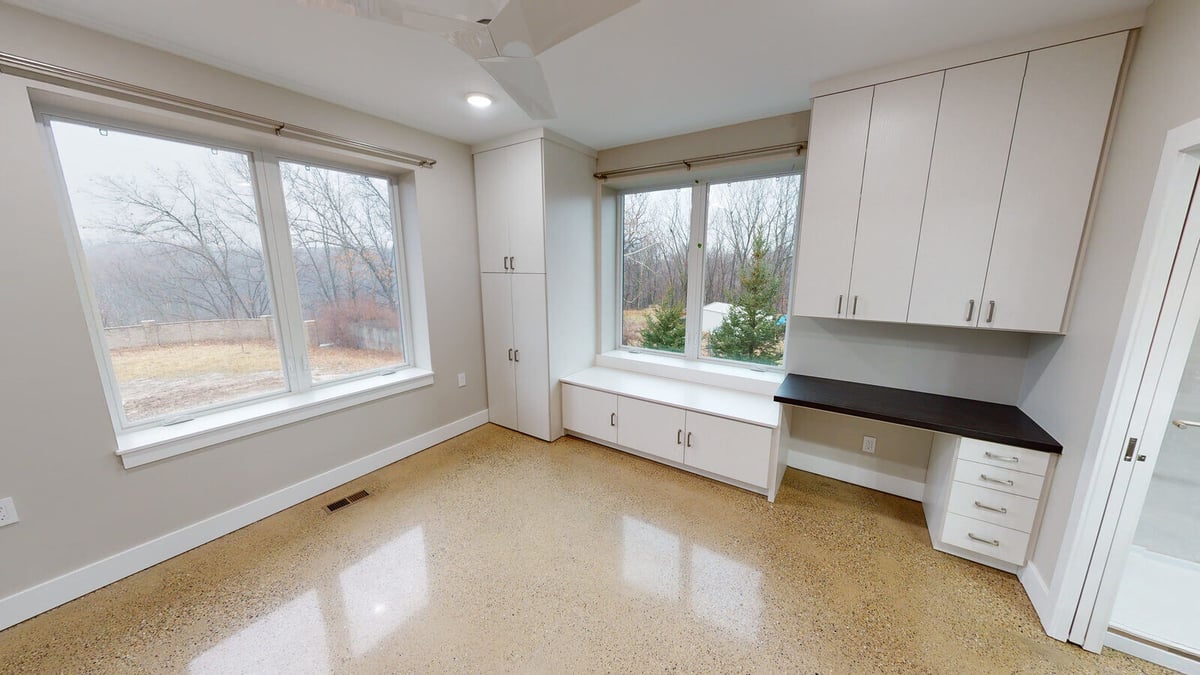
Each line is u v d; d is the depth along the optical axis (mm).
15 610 1664
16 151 1547
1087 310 1647
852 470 2758
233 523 2271
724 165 2875
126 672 1490
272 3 1495
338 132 2484
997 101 1778
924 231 1997
